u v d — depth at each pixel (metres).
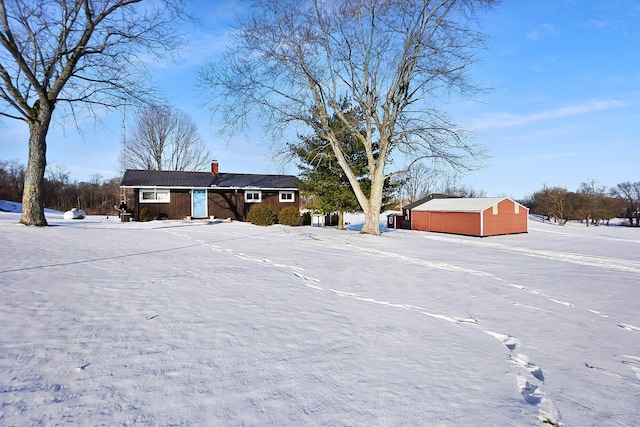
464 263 11.01
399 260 10.82
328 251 11.78
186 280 6.43
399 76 15.85
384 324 4.82
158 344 3.64
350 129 17.20
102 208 55.88
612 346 4.64
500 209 25.59
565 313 6.10
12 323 3.88
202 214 24.19
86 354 3.31
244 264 8.49
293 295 6.02
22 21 10.98
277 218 22.34
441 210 27.12
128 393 2.71
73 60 12.80
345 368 3.39
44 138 12.89
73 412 2.44
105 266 7.04
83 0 12.10
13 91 11.83
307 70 15.71
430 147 15.52
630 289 8.23
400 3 14.59
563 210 44.56
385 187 21.58
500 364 3.79
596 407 3.06
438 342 4.30
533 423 2.70
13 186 50.22
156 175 25.30
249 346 3.75
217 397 2.74
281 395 2.83
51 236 10.61
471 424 2.61
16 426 2.24
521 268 10.66
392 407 2.76
